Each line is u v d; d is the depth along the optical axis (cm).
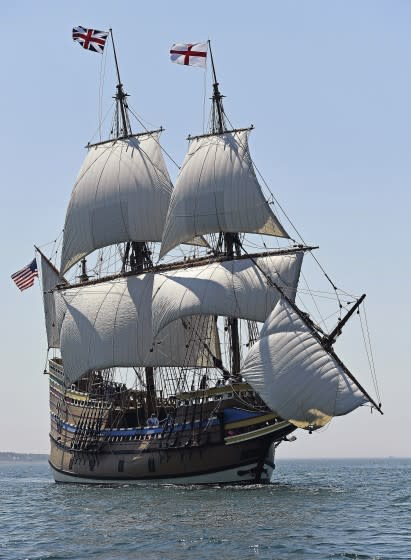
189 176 9750
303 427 8125
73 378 10625
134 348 10288
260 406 8538
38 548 5294
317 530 5675
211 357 10144
